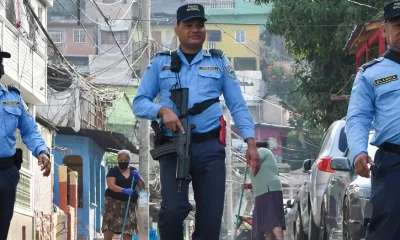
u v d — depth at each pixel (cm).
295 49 3972
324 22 3847
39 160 1238
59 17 10306
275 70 10881
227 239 5216
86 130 4800
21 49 3356
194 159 1148
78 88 4406
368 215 1469
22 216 3356
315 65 4003
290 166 8944
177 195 1132
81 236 4962
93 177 5244
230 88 1177
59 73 4519
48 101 4603
